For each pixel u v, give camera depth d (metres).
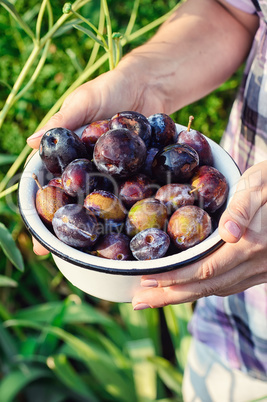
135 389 0.97
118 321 1.19
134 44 1.15
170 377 0.97
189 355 0.94
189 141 0.55
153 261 0.48
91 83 0.64
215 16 0.76
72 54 0.86
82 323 1.16
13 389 0.91
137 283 0.52
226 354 0.84
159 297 0.55
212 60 0.74
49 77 1.15
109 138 0.50
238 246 0.54
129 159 0.50
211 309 0.83
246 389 0.86
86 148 0.56
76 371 1.13
